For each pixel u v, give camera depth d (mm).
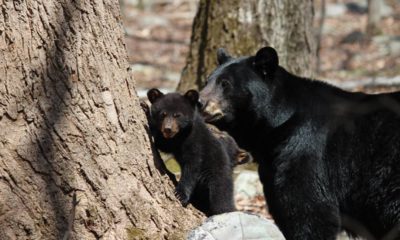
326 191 10461
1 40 8703
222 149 10852
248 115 10844
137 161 9367
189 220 9758
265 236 9430
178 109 10672
